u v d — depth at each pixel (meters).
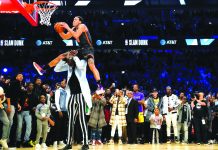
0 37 20.86
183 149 8.67
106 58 23.97
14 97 9.22
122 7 23.36
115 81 22.20
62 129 11.24
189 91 21.06
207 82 22.61
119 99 12.77
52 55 23.44
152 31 22.44
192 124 13.89
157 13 25.27
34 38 21.52
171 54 24.47
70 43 21.23
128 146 10.64
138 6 23.41
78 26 6.10
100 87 6.19
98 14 24.09
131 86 21.84
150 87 21.84
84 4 23.00
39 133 9.45
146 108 13.59
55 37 21.59
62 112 11.13
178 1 23.39
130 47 21.95
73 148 9.09
